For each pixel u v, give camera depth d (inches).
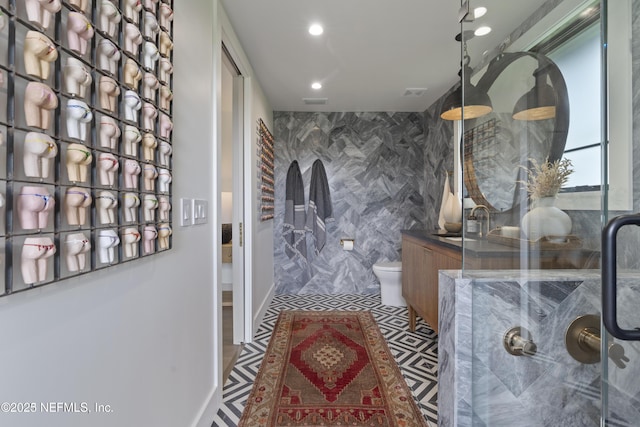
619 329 29.6
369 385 73.1
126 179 34.1
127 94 33.9
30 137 22.3
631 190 47.1
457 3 71.6
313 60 99.0
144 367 38.9
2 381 21.5
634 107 46.7
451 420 53.5
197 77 56.9
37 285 23.5
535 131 58.9
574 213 53.2
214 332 63.9
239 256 97.3
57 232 25.0
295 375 77.2
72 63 26.2
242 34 84.1
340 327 107.9
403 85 118.8
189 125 53.2
